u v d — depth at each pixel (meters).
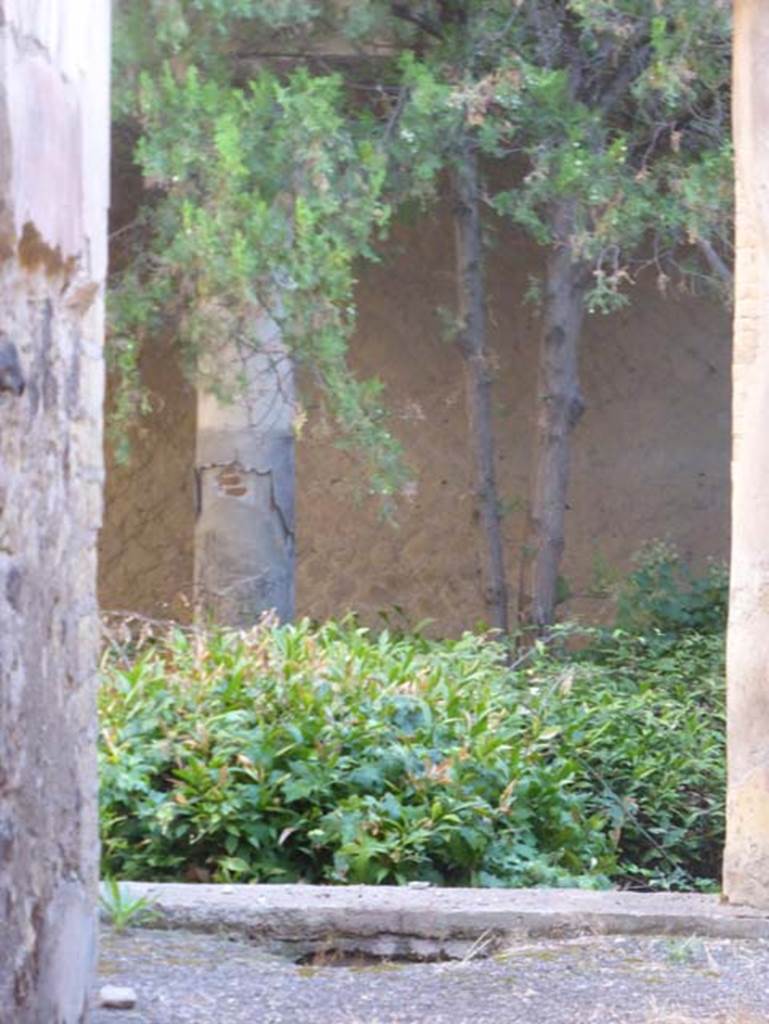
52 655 4.02
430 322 14.20
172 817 6.85
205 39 9.66
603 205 9.79
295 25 10.02
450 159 10.44
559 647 11.53
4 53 3.69
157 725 7.44
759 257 5.95
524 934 5.89
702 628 11.95
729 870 6.03
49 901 4.04
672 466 14.34
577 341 12.41
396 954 5.88
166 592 14.30
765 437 5.93
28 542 3.90
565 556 14.27
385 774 7.21
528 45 10.42
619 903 6.05
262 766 7.10
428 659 8.79
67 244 3.98
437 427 14.24
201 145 9.06
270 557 10.70
